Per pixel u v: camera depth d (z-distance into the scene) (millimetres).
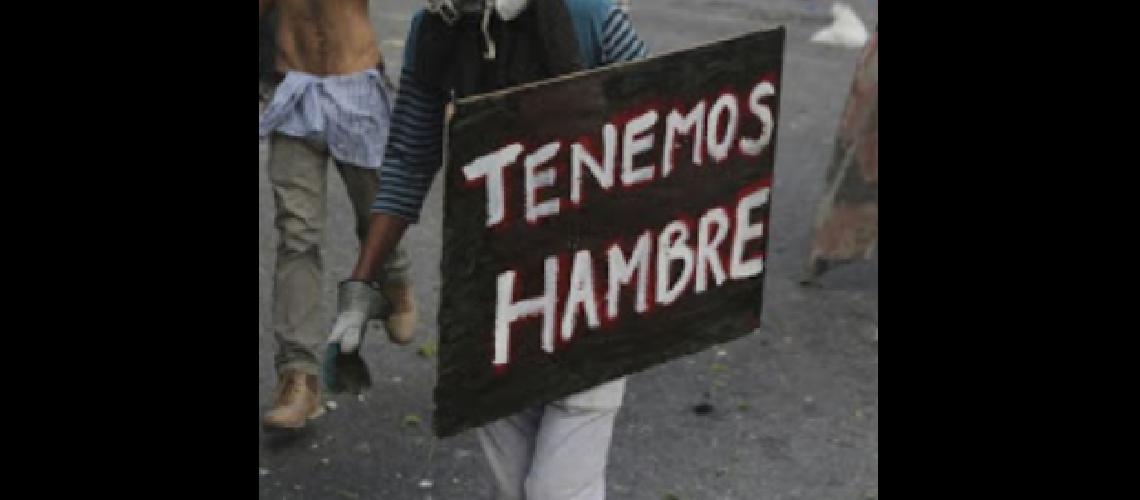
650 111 2924
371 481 4207
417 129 3176
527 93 2721
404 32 9031
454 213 2689
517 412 2920
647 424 4609
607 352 3037
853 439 4551
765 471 4375
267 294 5348
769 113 3156
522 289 2842
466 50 3021
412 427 4531
